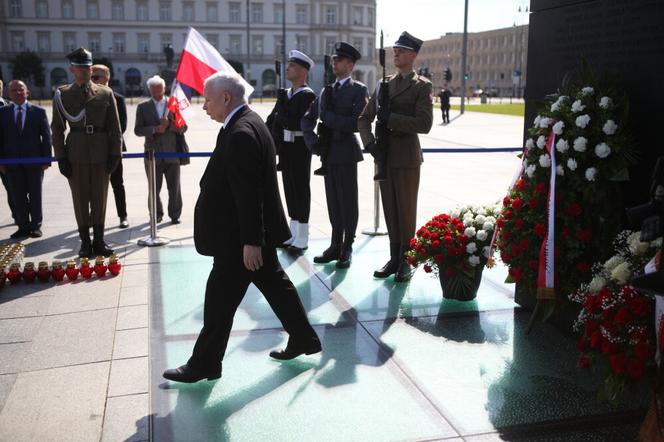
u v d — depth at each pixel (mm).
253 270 3324
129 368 3754
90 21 74562
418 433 3072
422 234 4961
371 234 7234
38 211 7098
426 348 4059
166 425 3139
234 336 4262
